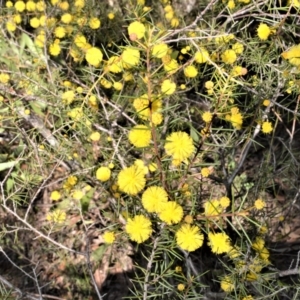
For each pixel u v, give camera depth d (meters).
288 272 0.19
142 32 0.16
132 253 0.30
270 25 0.24
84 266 0.30
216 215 0.15
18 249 0.30
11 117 0.24
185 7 0.31
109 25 0.29
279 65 0.21
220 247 0.15
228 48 0.22
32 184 0.25
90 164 0.25
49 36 0.26
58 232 0.31
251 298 0.17
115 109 0.26
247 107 0.22
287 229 0.28
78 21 0.27
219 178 0.24
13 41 0.31
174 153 0.14
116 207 0.23
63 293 0.29
